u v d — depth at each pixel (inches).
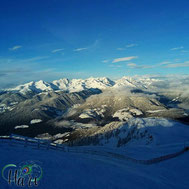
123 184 585.6
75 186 494.0
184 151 1628.9
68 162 739.4
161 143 2778.1
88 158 975.6
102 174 659.4
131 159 1125.7
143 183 641.6
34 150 887.7
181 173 916.6
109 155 1235.9
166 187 650.2
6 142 903.7
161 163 1147.3
